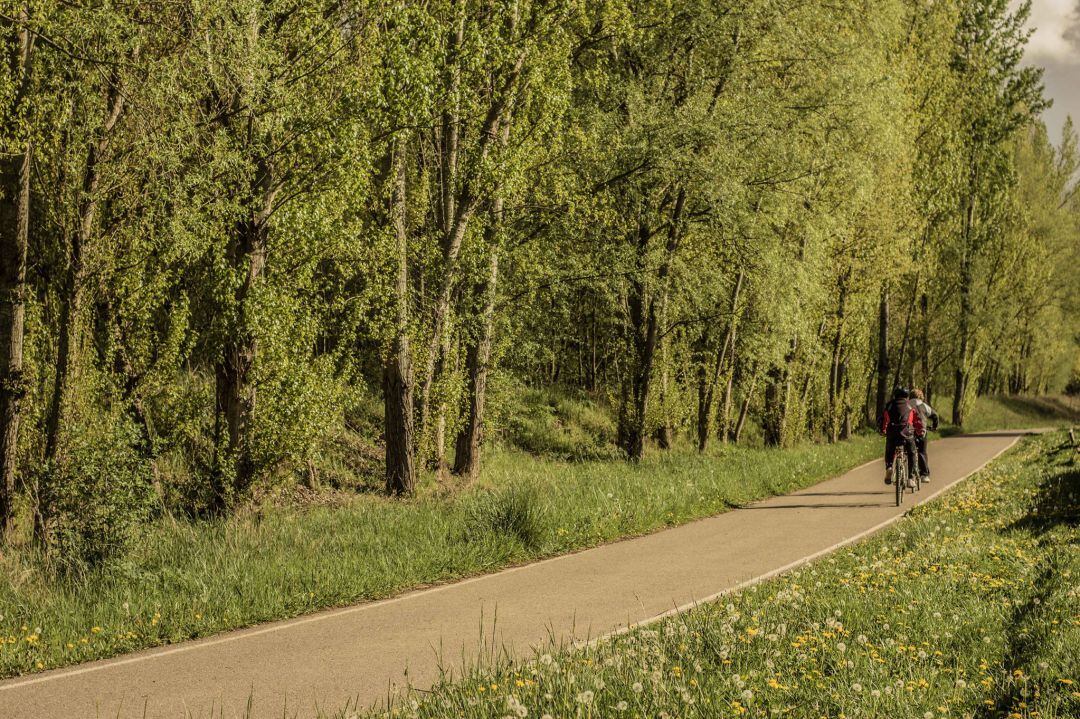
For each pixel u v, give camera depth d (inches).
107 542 401.4
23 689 271.3
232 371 589.9
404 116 586.6
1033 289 2273.6
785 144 869.2
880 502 689.0
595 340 1285.7
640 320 951.0
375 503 616.4
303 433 597.9
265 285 575.2
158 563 414.9
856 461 1064.2
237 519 530.0
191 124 514.9
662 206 923.4
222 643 322.0
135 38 487.2
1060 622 274.5
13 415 498.6
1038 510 530.9
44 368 556.1
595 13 797.9
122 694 265.0
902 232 1349.7
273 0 554.3
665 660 238.8
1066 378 3245.6
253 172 563.2
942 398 2364.7
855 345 1437.0
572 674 221.6
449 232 721.6
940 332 1951.3
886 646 258.1
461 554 459.5
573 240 839.1
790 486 800.9
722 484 727.1
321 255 624.7
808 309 1098.1
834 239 1189.1
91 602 357.1
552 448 1007.0
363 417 935.7
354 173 582.6
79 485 410.0
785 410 1240.2
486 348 792.3
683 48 877.8
